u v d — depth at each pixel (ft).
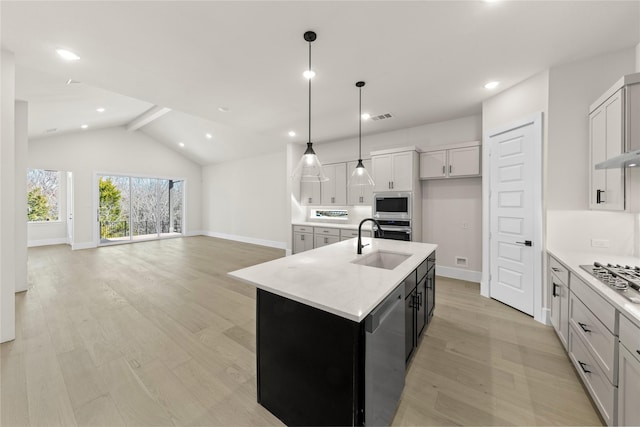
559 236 8.36
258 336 5.34
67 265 16.43
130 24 6.27
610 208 6.72
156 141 27.20
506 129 9.86
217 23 6.29
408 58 7.88
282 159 22.97
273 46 7.25
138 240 26.30
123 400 5.42
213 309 9.97
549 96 8.39
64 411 5.11
